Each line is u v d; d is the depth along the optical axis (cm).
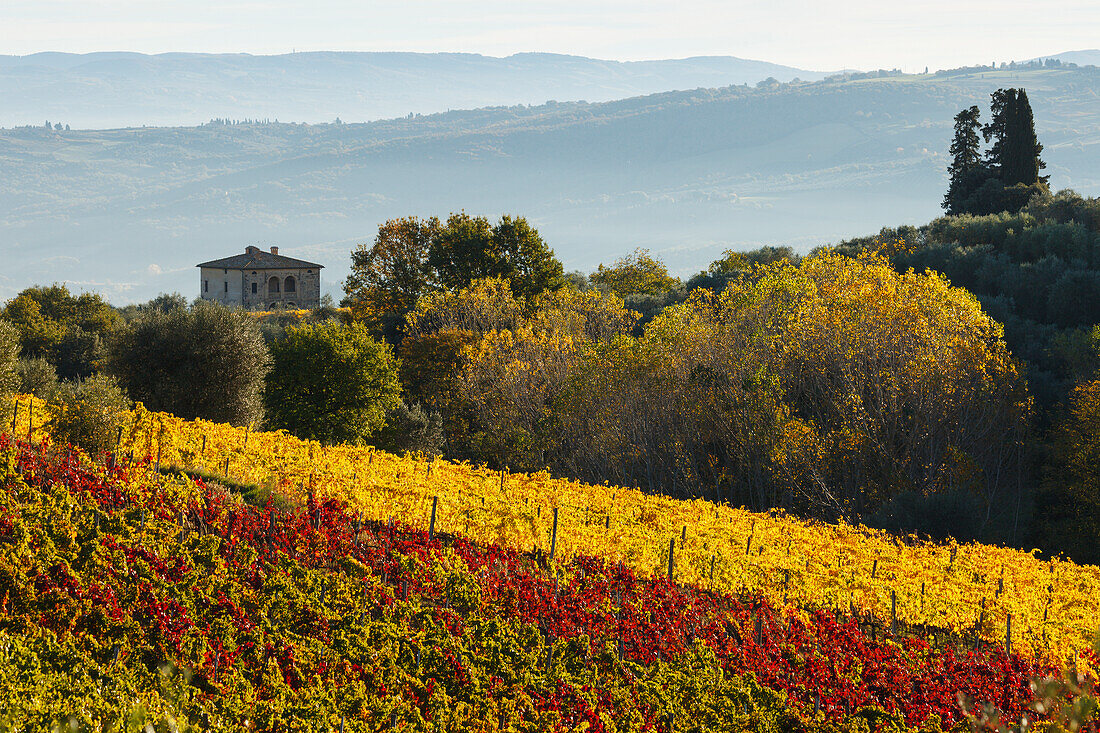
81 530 5859
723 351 17500
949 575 8819
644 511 9719
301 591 5825
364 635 5334
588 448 17375
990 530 14512
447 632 5544
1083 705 3497
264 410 14325
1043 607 8319
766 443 15288
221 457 9069
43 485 6762
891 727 5622
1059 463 15350
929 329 15950
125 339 13075
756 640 6975
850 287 17350
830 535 10025
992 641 7794
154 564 5562
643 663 6094
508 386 18250
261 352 13588
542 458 17488
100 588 5119
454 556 7112
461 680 5147
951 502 13075
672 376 16900
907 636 7775
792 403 16750
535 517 8306
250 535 6550
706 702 5453
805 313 16938
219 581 5572
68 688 3944
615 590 7325
